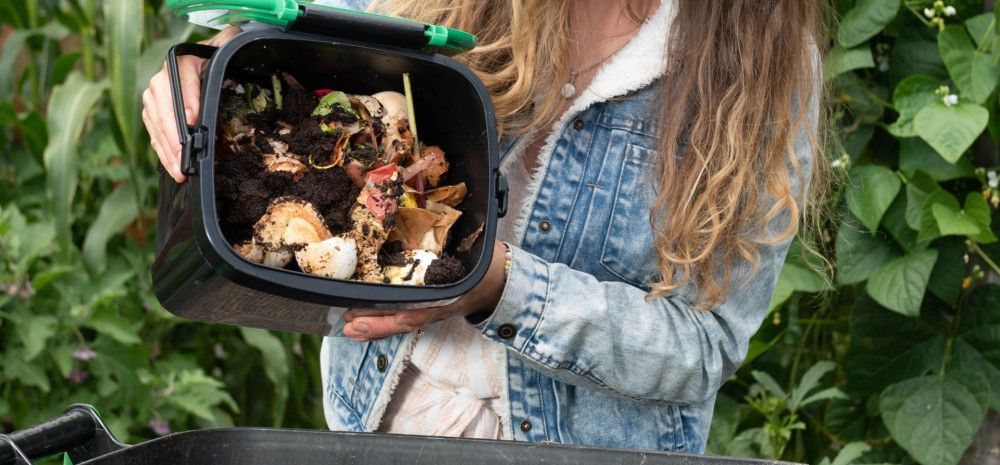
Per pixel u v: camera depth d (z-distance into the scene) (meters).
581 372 1.40
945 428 2.18
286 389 2.90
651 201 1.44
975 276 2.22
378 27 1.22
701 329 1.44
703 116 1.41
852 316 2.29
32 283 2.65
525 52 1.41
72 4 2.88
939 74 2.21
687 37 1.42
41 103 3.17
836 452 2.46
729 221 1.40
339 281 1.14
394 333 1.31
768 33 1.42
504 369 1.47
